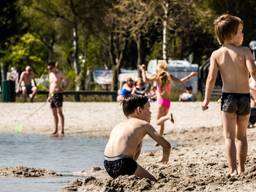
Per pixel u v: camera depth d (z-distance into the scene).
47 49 98.06
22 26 81.44
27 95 59.25
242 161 16.70
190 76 29.16
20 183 17.92
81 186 16.69
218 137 31.11
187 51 89.38
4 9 78.56
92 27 80.31
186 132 34.16
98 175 19.72
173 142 29.97
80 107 49.22
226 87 16.44
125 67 100.88
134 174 16.23
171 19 71.19
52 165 22.56
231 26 16.47
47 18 84.56
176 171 18.39
